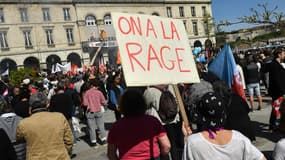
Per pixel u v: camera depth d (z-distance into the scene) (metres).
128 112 3.58
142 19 3.64
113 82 9.42
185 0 73.12
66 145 4.45
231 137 2.65
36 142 4.17
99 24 59.78
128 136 3.52
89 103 9.27
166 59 3.67
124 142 3.53
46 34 56.12
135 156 3.50
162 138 3.59
